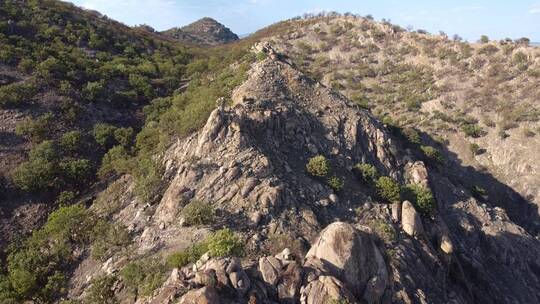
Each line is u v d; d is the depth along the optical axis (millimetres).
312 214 44719
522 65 125562
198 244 36312
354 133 64625
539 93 115500
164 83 101312
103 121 80750
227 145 50469
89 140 73125
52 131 71938
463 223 67625
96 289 36594
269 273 27172
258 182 45969
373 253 31219
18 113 72500
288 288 26719
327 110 66812
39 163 62375
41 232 51094
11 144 66688
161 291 25906
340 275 29172
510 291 61281
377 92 130500
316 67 144625
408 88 130375
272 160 50594
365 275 30266
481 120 115312
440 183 74625
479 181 102625
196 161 49531
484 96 121500
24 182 59656
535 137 106000
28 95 75750
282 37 163375
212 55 140125
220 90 72062
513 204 98875
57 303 40969
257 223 41781
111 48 120625
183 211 43219
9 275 45219
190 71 110250
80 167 64000
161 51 134875
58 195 61156
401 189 56719
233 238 33219
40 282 43812
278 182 46844
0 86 77688
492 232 69188
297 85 69812
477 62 134000
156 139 65562
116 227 47156
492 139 109938
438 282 46812
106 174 64125
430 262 47688
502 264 66188
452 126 114688
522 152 104250
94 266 43906
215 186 46062
